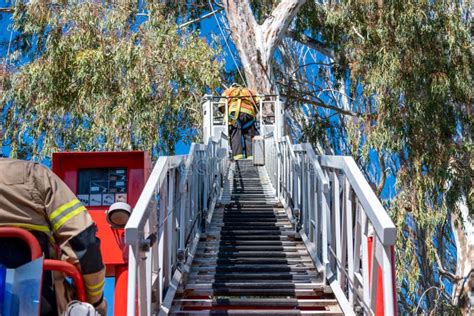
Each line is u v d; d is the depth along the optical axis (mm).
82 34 13695
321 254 5637
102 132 13562
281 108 12711
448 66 13328
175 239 5055
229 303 4797
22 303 1963
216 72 13805
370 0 13773
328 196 5312
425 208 13062
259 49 16516
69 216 2207
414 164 13164
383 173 15492
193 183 6410
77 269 2176
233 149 12328
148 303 3844
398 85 13188
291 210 7703
